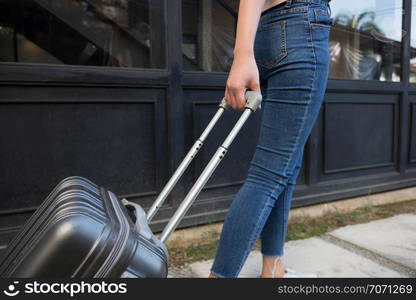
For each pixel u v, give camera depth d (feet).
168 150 6.22
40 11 5.64
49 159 5.41
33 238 2.52
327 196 7.91
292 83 3.61
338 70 8.69
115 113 5.81
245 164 6.97
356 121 8.40
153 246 2.74
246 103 3.26
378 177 8.79
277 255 4.42
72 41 5.86
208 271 5.27
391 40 9.06
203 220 6.48
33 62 5.62
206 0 6.64
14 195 5.22
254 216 3.59
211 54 6.80
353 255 5.81
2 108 5.05
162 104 6.15
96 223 2.45
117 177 5.90
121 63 6.16
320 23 3.64
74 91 5.45
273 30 3.68
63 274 2.35
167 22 5.98
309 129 3.73
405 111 9.11
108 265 2.39
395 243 6.32
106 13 6.04
